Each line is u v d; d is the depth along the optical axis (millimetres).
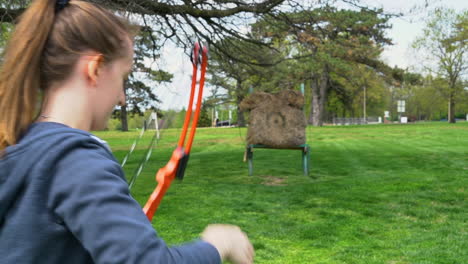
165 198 7512
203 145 20203
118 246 811
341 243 5062
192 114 1243
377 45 33906
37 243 863
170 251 854
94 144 925
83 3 990
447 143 18625
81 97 962
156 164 12688
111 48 974
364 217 6230
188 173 10789
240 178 9945
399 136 23719
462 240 5121
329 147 17766
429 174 10039
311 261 4449
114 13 1037
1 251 868
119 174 920
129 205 865
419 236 5309
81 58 950
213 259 896
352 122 77125
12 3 7703
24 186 875
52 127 925
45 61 941
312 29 12836
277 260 4484
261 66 13711
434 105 71125
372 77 48812
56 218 866
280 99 10219
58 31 944
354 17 15531
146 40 9953
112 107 1021
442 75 50219
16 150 887
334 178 9844
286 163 12859
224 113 58719
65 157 880
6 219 880
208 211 6586
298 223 5930
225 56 12961
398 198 7398
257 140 10242
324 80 47875
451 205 6875
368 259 4500
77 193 844
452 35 47312
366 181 9148
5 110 920
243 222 5977
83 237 834
